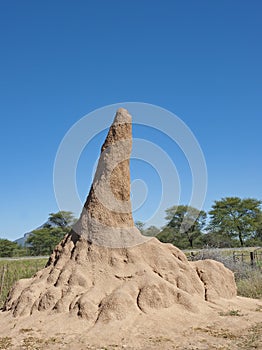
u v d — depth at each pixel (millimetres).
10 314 8977
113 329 7770
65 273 9312
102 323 7980
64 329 7887
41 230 49781
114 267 9406
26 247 52094
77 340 7406
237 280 16625
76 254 9750
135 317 8227
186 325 8125
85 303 8320
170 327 7969
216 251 22000
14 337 7688
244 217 51969
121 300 8320
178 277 9648
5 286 19594
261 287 13930
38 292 9195
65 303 8594
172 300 8891
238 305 9828
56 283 9250
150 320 8133
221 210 52594
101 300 8570
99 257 9547
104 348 7031
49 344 7266
